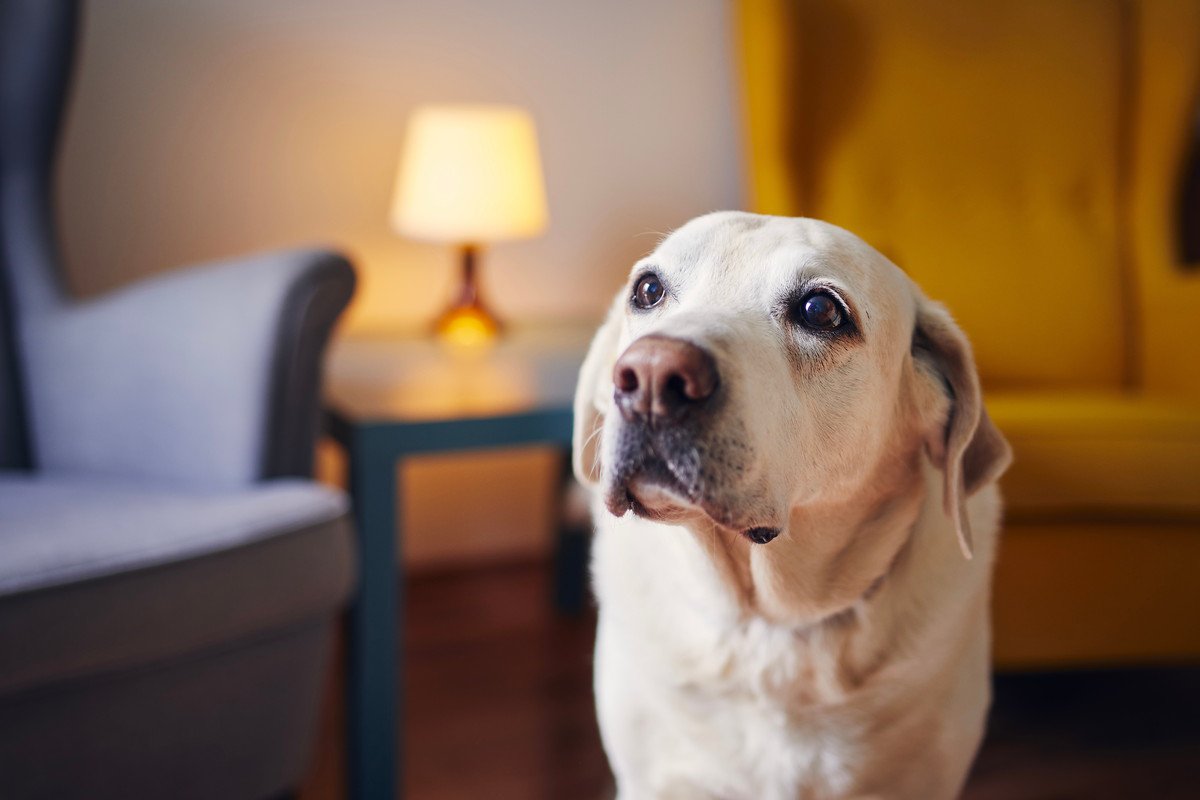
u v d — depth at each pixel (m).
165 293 1.66
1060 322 2.26
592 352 1.20
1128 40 2.42
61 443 1.71
